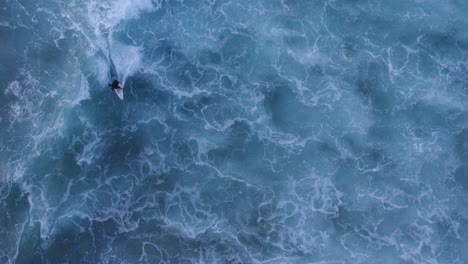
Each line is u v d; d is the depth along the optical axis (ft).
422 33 236.02
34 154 204.23
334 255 191.42
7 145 203.82
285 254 191.11
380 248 192.85
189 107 217.77
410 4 242.99
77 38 226.38
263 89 222.07
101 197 199.11
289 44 231.50
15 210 194.90
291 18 237.66
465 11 241.76
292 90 222.07
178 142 210.79
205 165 206.90
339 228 196.13
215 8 238.27
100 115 214.28
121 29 230.68
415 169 207.51
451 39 235.20
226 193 201.57
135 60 225.35
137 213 196.65
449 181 205.57
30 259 187.73
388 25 237.66
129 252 189.26
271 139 212.64
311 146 211.61
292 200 200.95
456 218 198.49
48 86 215.51
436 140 213.46
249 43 231.30
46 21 227.81
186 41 230.89
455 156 210.38
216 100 219.41
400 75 226.17
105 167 204.74
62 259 188.03
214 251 190.39
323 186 203.82
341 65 227.61
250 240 192.95
